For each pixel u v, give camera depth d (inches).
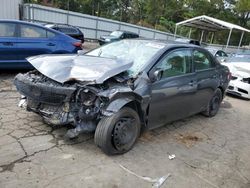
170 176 132.7
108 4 2038.6
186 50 185.8
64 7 1780.3
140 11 2155.5
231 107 293.4
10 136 149.7
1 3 653.9
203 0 1939.0
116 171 129.8
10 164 124.4
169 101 167.8
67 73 138.8
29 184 112.4
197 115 240.1
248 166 156.4
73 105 134.2
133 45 179.9
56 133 158.9
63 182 116.6
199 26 1139.9
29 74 157.4
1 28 262.8
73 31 729.6
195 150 167.0
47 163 128.6
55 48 295.6
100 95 128.7
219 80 226.7
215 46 1225.4
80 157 137.3
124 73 147.2
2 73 293.9
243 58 430.3
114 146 140.7
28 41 277.0
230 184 134.7
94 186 116.8
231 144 185.6
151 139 172.2
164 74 162.2
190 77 185.0
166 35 1286.9
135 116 147.2
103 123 135.3
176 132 191.5
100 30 1051.3
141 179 126.6
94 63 149.4
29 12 859.4
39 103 145.2
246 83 331.9
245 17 1930.4
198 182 131.6
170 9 2057.1
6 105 197.5
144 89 145.8
